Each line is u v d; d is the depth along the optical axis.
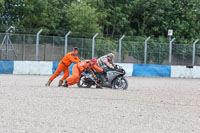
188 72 100.56
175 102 38.09
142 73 95.69
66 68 49.81
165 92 49.41
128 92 45.34
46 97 36.09
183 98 42.50
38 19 130.38
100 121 25.69
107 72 48.28
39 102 32.66
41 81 62.53
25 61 84.06
